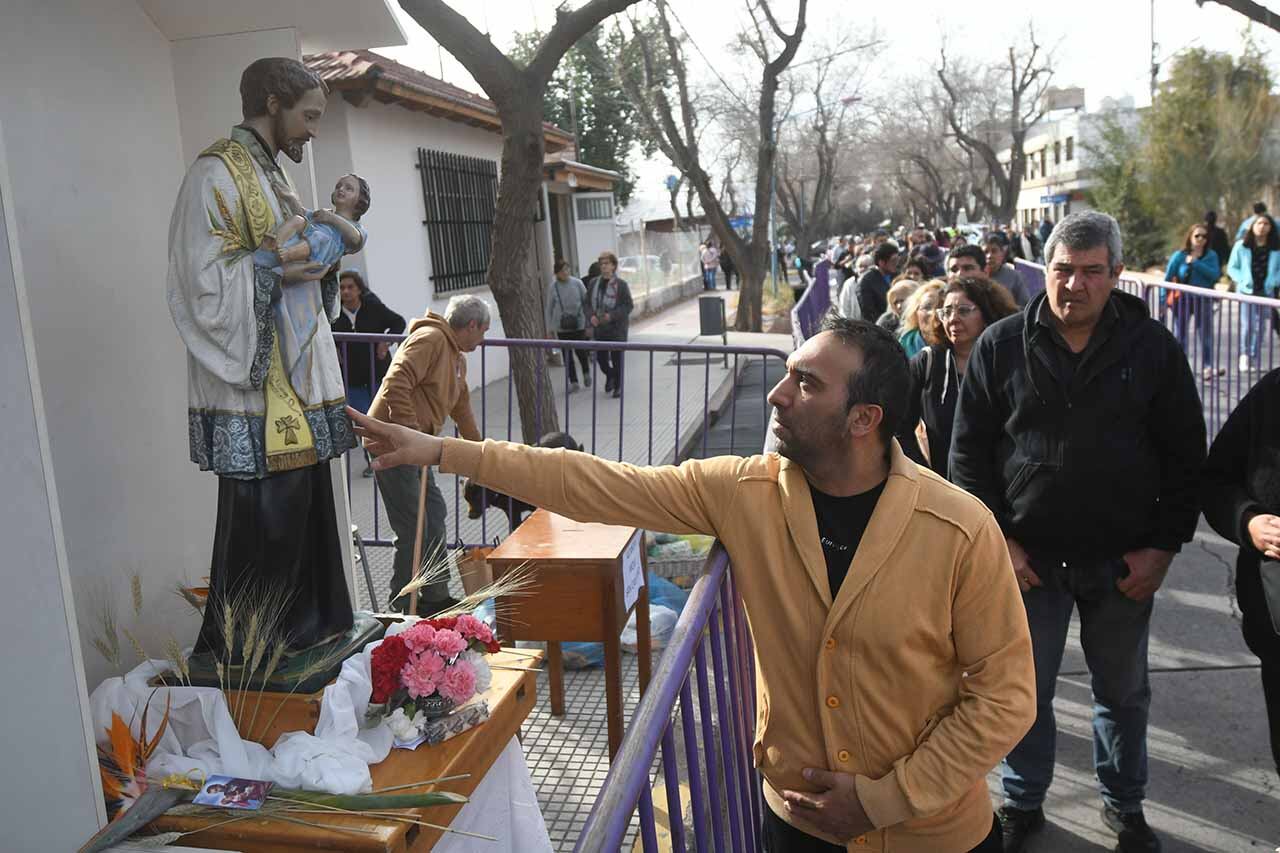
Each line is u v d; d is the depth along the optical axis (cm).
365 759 248
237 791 234
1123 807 316
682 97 2030
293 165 342
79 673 217
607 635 368
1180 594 515
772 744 204
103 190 304
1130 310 292
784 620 196
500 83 642
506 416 1112
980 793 204
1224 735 381
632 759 151
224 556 265
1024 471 298
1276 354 977
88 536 294
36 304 277
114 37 311
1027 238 2292
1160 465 295
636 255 2642
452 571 372
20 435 207
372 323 816
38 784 223
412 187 1195
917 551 186
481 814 276
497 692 283
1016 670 188
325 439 271
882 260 963
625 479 210
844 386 184
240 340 246
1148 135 3047
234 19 325
